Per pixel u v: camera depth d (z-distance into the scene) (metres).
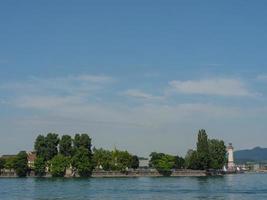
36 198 154.25
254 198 149.62
